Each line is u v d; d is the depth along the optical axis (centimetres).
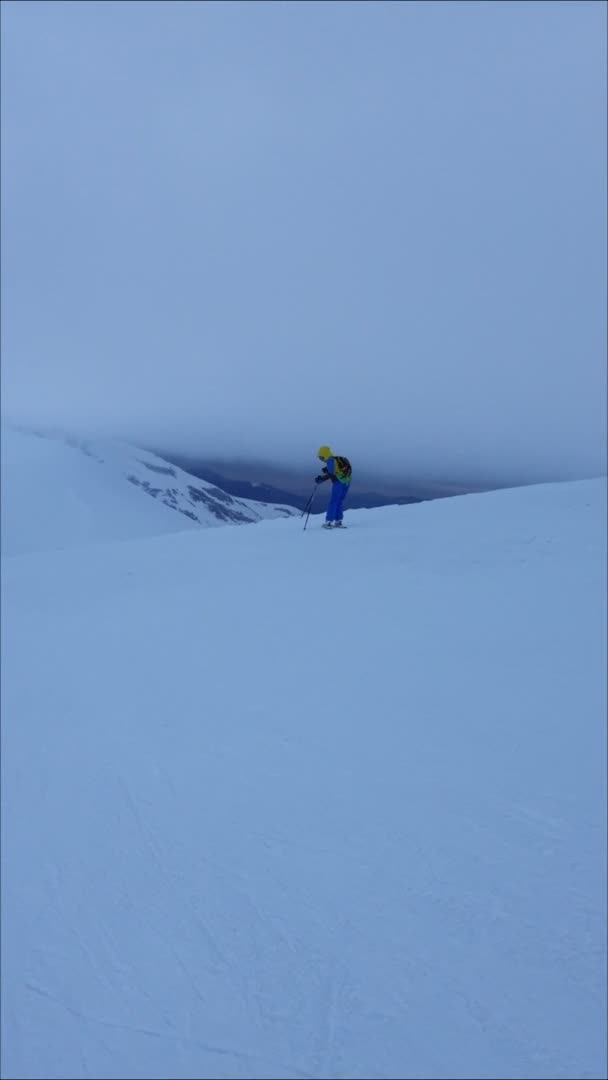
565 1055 237
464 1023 252
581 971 268
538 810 378
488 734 477
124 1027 274
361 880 337
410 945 291
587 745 446
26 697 684
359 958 289
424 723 506
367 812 396
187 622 911
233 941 310
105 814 436
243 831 395
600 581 878
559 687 546
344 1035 254
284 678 645
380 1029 254
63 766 516
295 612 889
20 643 909
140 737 550
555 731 470
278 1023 264
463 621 760
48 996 294
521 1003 257
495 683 570
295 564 1235
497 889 317
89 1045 268
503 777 417
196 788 454
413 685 586
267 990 280
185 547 1709
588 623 707
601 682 549
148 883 360
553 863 331
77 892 361
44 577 1532
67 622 1008
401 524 1590
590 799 384
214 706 595
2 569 1828
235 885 348
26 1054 267
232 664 709
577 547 1117
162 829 411
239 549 1524
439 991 267
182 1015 275
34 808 457
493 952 281
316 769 457
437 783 418
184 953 307
